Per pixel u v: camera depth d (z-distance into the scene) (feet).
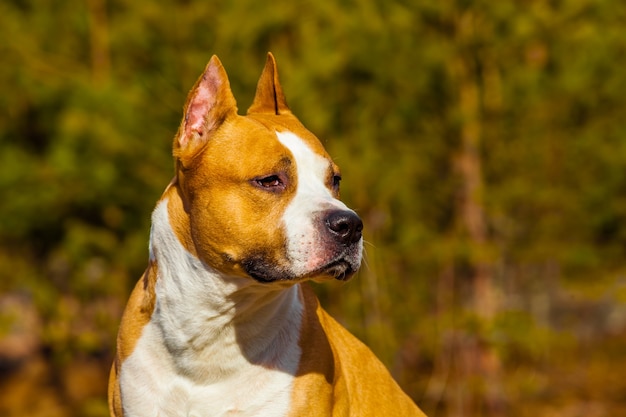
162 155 46.55
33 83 49.34
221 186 20.44
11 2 52.49
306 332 21.56
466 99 48.08
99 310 51.49
